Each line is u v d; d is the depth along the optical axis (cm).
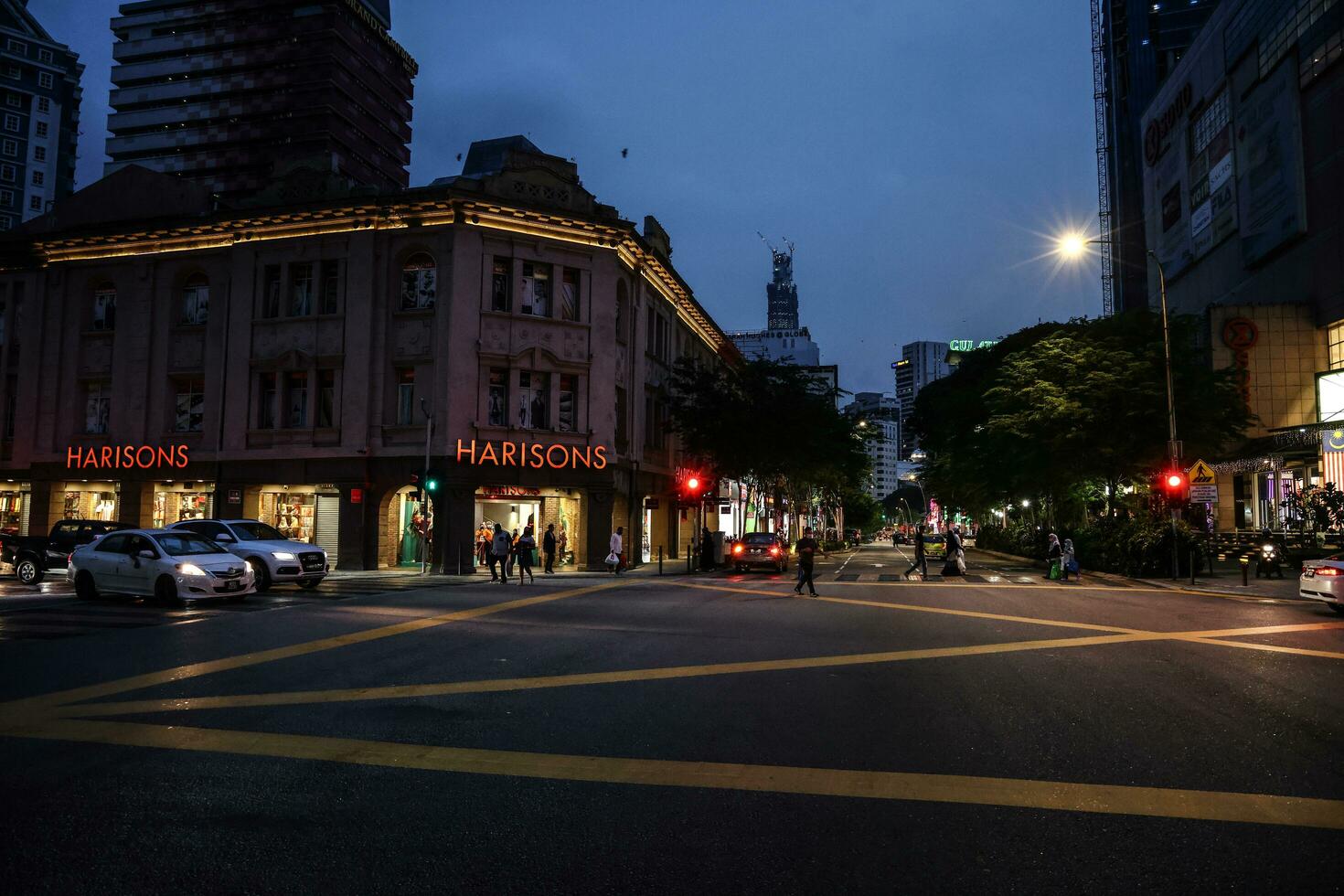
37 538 2469
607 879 417
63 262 3547
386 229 3180
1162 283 2816
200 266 3403
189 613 1596
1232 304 4738
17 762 612
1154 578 2844
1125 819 504
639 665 1045
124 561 1778
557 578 2805
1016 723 745
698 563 3431
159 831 477
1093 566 3366
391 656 1095
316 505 3253
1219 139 5159
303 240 3250
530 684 916
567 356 3253
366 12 9012
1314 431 3872
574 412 3275
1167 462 3272
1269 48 4562
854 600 1989
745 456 3784
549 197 3294
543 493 3262
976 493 5678
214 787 557
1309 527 3381
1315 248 4256
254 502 3291
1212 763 623
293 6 8712
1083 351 3362
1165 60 10756
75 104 10331
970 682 939
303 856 444
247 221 3266
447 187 3064
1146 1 10956
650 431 3919
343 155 8856
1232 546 3762
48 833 473
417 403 3114
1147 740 690
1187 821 501
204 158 8806
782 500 4756
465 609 1697
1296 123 4328
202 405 3362
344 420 3147
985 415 5081
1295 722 755
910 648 1193
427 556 2905
